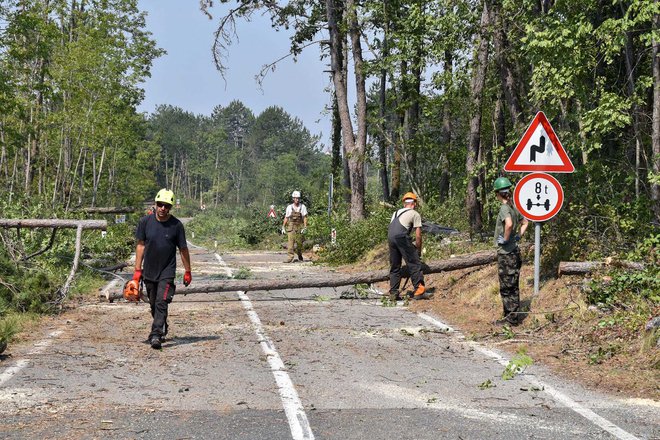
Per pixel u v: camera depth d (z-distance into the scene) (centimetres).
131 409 582
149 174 7038
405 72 2530
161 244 864
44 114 3098
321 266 2094
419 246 1273
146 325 1009
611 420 564
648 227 1104
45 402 598
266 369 741
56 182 3175
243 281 1299
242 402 607
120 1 3366
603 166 1300
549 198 1016
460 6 1761
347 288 1509
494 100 2109
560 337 889
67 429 525
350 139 2652
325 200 3569
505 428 541
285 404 604
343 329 1001
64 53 3275
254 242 4066
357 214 2620
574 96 1377
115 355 802
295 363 772
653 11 1124
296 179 15238
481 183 2133
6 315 1012
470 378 711
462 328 1012
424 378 709
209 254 2953
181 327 1002
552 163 1018
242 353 825
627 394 645
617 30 1173
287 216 2334
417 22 1823
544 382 693
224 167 17538
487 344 894
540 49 1303
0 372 705
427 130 2975
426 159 3014
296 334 957
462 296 1230
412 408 597
